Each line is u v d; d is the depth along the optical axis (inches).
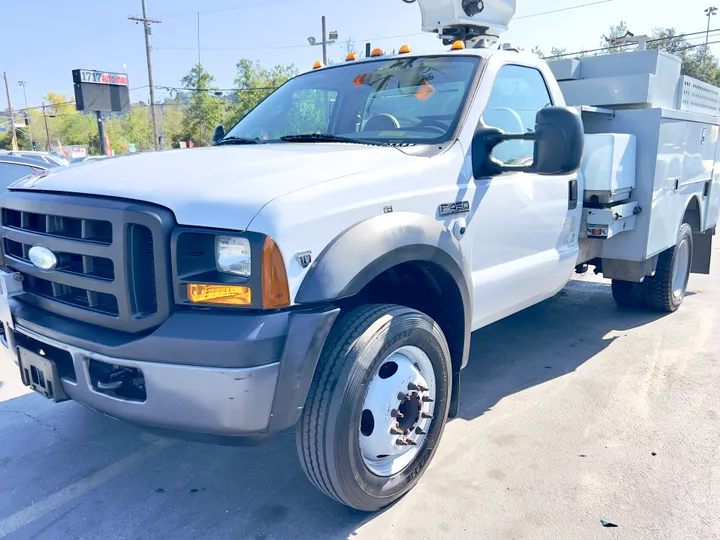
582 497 115.5
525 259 148.6
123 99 753.0
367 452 107.5
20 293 115.2
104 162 117.9
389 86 146.3
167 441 140.6
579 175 169.5
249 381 87.6
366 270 98.7
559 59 210.8
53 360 105.0
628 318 233.1
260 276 88.8
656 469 125.0
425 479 122.3
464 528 107.0
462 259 121.2
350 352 98.9
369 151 116.9
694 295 266.8
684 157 212.4
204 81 2460.6
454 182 122.9
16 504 116.5
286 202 92.4
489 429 143.4
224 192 93.7
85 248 97.9
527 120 153.5
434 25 195.9
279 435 143.9
